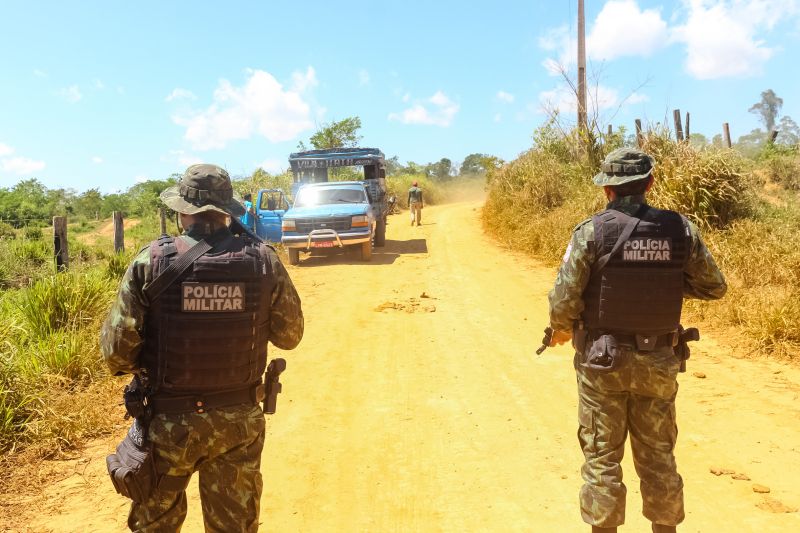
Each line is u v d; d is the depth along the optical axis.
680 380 6.17
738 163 10.87
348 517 3.96
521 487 4.27
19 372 5.62
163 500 2.51
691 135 11.79
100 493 4.26
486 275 12.44
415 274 12.77
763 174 18.69
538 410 5.62
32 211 51.12
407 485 4.35
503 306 9.75
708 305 8.22
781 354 6.65
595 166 17.03
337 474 4.52
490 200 21.92
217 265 2.53
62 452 4.86
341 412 5.67
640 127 14.41
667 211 3.04
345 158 18.39
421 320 8.96
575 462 4.62
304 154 18.61
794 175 17.78
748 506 3.89
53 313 7.29
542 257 14.00
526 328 8.46
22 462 4.70
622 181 3.01
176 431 2.48
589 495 2.97
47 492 4.29
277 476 4.50
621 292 2.93
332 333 8.33
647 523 3.73
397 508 4.05
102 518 3.94
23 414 5.18
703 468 4.41
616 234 2.96
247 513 2.60
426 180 44.09
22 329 6.52
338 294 10.95
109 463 2.51
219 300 2.50
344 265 14.17
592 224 3.01
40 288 7.57
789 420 5.11
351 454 4.84
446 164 79.12
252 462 2.62
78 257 10.45
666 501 2.95
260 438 2.67
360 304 10.06
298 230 14.39
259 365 2.63
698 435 4.93
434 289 11.17
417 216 23.14
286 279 2.76
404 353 7.41
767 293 7.88
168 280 2.47
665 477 2.95
